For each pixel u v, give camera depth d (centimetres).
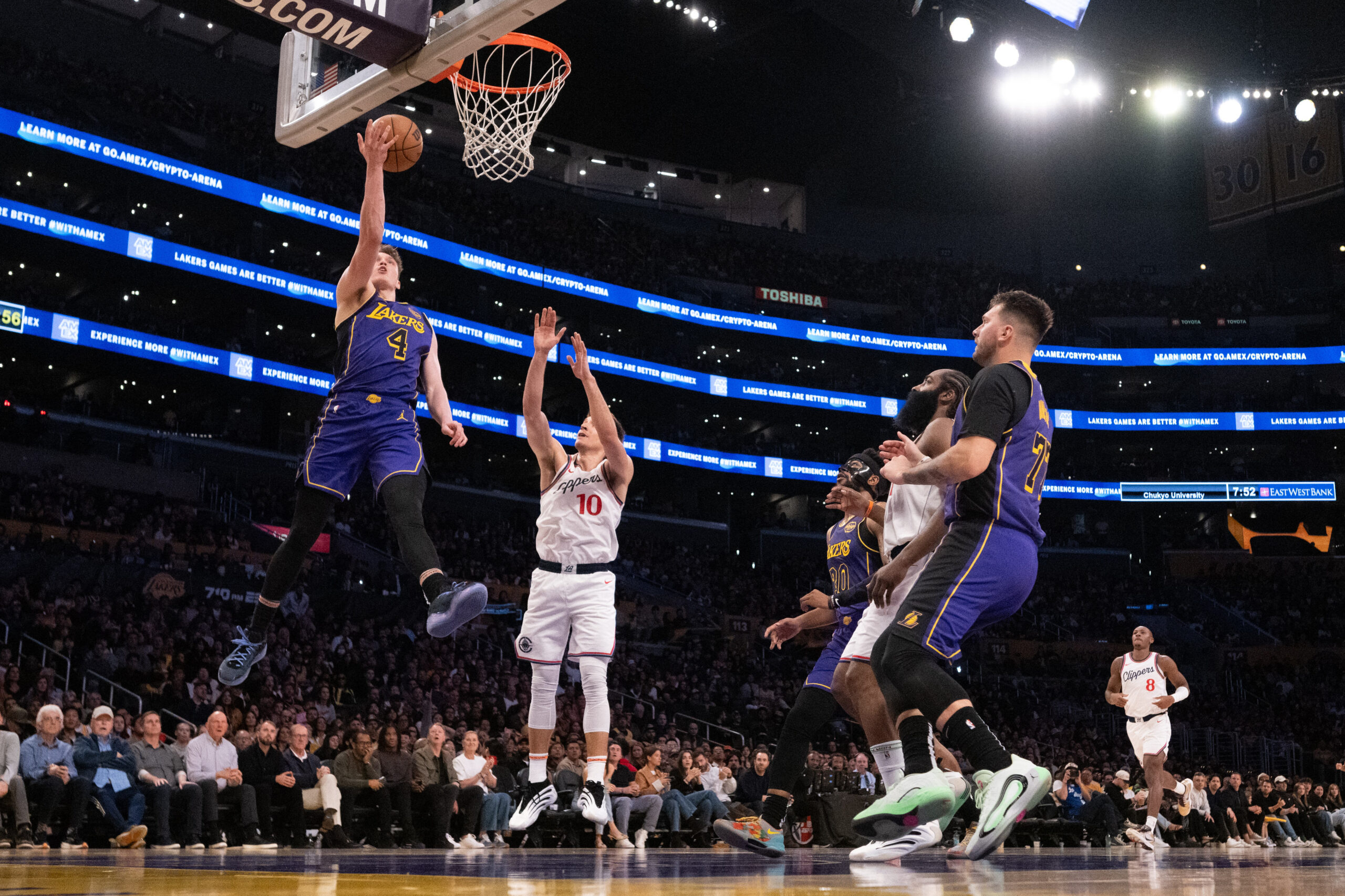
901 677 370
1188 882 341
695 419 3891
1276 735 2902
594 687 557
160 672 1652
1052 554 3862
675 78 3784
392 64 639
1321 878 380
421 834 1193
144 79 3212
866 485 558
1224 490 3847
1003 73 2911
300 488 438
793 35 3556
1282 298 4097
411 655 2189
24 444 2533
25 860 534
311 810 1120
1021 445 384
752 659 2942
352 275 457
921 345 3922
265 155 3131
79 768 988
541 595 566
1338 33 3159
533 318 3588
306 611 2289
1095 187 4347
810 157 4275
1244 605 3634
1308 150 3459
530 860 582
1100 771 2419
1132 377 4072
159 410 3195
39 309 2583
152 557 2275
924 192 4406
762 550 3791
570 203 3953
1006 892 253
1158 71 2756
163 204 2970
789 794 528
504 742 1360
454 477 3303
